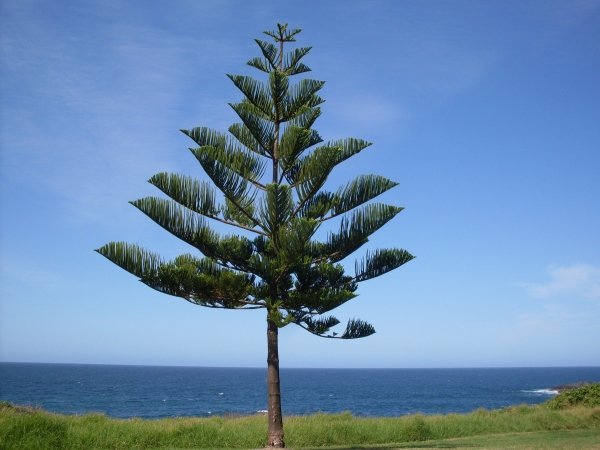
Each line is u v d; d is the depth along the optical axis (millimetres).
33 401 43812
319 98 10211
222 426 12602
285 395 61938
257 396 59156
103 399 50281
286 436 12156
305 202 9656
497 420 15812
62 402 44562
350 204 9586
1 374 115250
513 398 56125
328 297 8766
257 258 8906
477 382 106500
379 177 9523
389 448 10602
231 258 9562
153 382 93625
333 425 13164
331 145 9328
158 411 39094
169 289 9117
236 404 47312
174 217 8992
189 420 14367
